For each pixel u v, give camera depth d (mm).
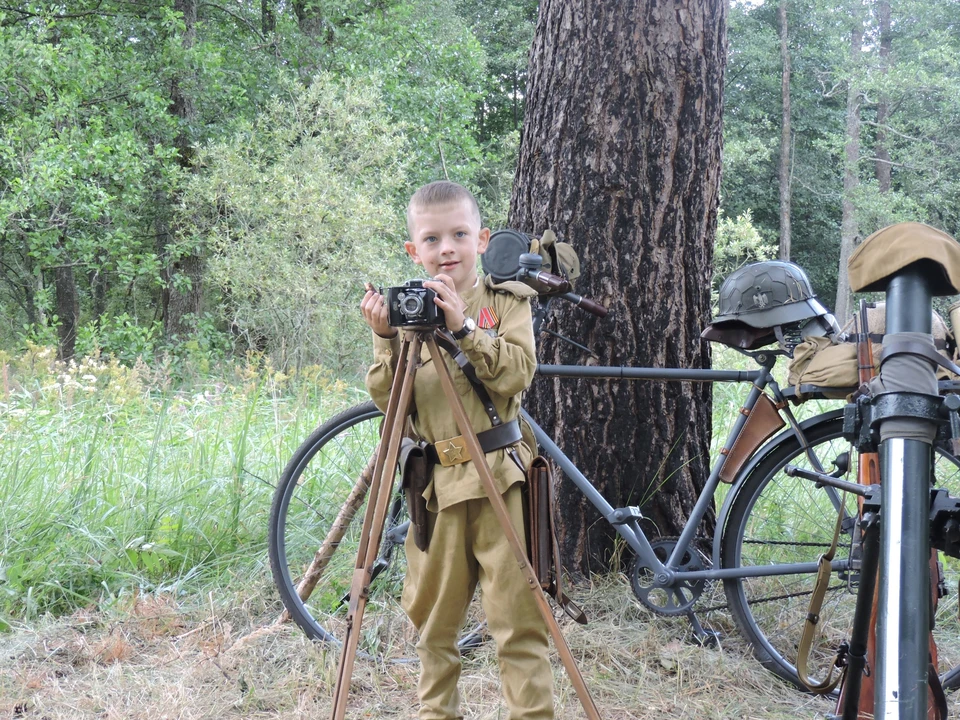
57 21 13305
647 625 2908
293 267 11492
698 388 3268
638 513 2855
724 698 2582
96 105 12938
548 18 3252
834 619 2955
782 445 2809
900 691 813
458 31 17938
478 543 2023
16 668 2688
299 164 12070
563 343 3180
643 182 3158
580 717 2441
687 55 3164
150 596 3148
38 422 4957
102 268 12906
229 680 2615
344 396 6324
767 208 28500
